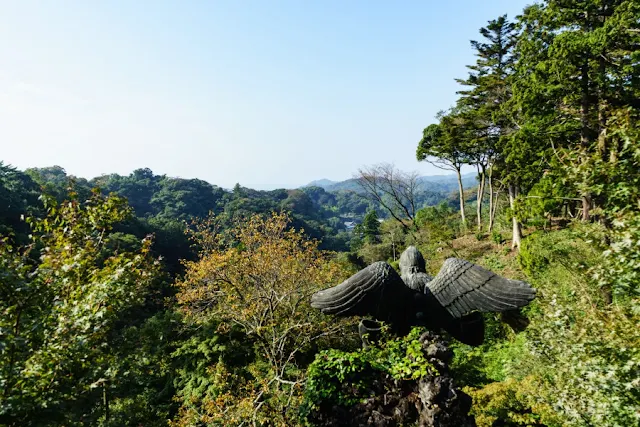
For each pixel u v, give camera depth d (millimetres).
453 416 4777
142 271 6941
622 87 11844
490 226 29906
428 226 31906
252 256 15102
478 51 24531
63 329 5102
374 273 5652
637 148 5109
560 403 5504
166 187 82438
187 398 12789
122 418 8391
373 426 5199
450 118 25859
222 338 14953
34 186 40344
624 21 10562
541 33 14094
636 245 4543
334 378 5664
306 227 76312
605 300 6156
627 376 4516
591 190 5910
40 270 5324
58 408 5445
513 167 18625
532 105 14180
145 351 9820
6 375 4445
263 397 11500
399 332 5875
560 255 12867
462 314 5379
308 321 13906
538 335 6531
